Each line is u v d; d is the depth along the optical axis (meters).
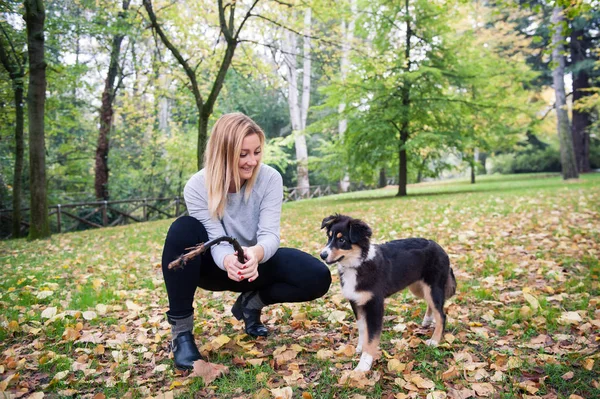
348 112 18.91
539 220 8.29
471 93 21.34
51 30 12.76
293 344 3.23
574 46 26.86
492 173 38.47
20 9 11.52
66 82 14.76
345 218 3.23
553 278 4.72
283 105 33.97
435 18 18.11
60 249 8.93
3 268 6.75
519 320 3.62
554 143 34.53
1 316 4.01
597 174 25.28
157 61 13.64
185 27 13.39
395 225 8.84
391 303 4.24
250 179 3.05
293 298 3.31
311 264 3.23
